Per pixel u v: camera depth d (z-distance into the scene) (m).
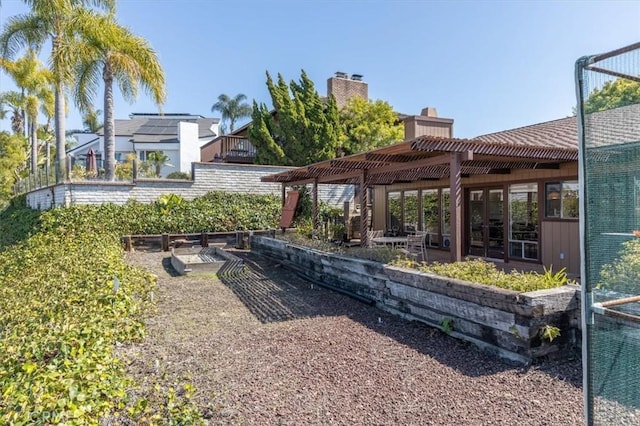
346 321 5.57
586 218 2.32
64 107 15.81
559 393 3.35
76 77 14.68
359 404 3.22
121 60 13.55
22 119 26.06
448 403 3.21
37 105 22.28
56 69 13.77
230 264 9.83
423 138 5.65
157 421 2.70
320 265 8.19
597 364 2.38
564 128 9.95
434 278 5.07
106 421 2.71
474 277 4.89
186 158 27.34
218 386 3.54
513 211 9.60
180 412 2.84
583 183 2.31
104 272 6.49
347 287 7.18
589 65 2.32
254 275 8.99
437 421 2.95
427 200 12.37
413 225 12.95
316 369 3.91
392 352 4.36
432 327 5.18
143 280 7.07
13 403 2.50
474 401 3.24
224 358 4.20
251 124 19.44
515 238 9.57
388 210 14.15
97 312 4.67
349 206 15.80
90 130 40.31
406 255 7.25
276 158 18.70
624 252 2.51
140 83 14.52
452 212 6.14
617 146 2.37
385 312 6.03
